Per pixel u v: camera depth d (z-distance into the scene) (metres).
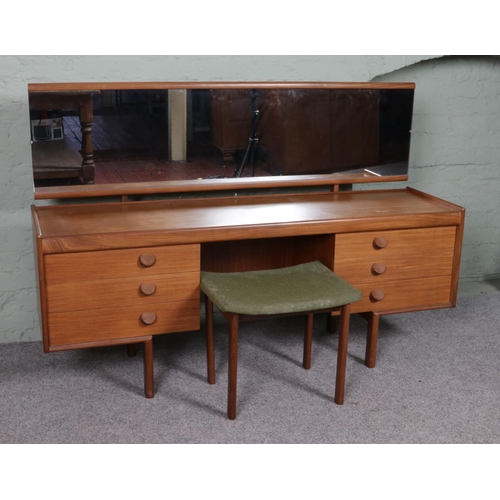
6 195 2.37
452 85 2.82
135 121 2.34
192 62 2.43
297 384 2.31
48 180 2.30
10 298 2.49
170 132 2.38
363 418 2.12
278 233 2.18
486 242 3.14
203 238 2.10
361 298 2.19
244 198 2.54
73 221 2.16
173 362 2.45
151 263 2.07
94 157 2.33
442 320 2.82
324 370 2.41
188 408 2.16
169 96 2.35
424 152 2.88
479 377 2.38
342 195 2.62
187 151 2.42
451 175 2.96
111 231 2.04
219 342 2.60
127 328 2.12
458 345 2.61
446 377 2.37
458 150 2.93
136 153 2.37
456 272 2.42
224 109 2.42
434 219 2.34
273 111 2.47
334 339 2.65
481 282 3.20
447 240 2.38
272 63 2.52
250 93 2.43
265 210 2.35
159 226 2.11
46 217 2.21
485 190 3.04
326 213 2.32
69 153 2.29
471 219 3.07
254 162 2.50
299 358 2.49
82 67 2.32
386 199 2.55
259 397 2.22
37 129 2.24
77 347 2.08
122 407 2.15
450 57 2.78
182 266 2.12
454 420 2.12
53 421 2.06
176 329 2.18
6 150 2.33
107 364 2.42
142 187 2.41
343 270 2.30
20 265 2.46
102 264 2.03
